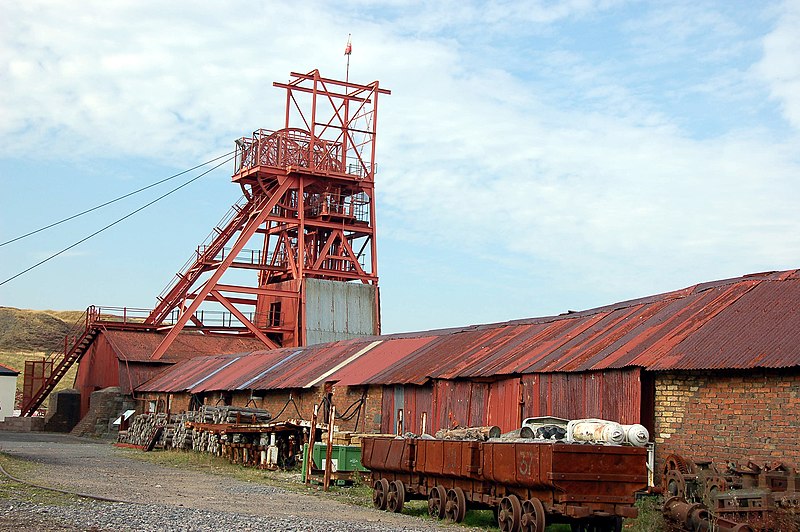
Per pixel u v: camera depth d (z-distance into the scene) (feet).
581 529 56.80
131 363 193.06
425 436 71.61
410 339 126.72
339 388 119.44
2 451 119.75
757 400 63.10
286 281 204.54
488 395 91.45
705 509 53.67
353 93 205.67
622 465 54.90
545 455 54.60
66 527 49.90
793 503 53.16
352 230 202.69
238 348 207.72
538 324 103.35
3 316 471.21
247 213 204.64
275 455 106.32
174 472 101.14
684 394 68.39
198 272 206.69
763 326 67.62
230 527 54.08
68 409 209.77
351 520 63.57
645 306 87.97
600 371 75.41
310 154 198.39
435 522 64.39
